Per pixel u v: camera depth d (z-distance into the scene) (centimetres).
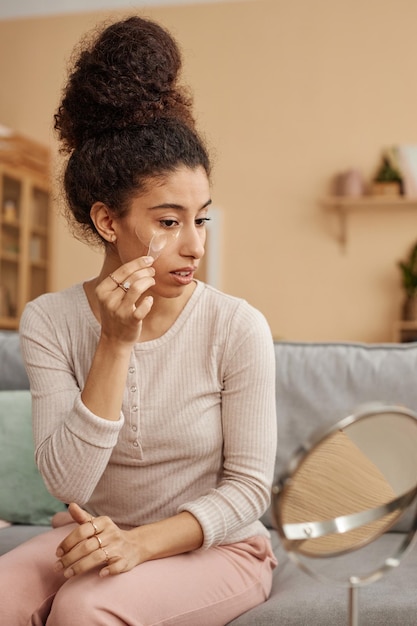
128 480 129
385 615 117
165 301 127
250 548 130
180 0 572
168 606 111
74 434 116
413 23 542
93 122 123
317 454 76
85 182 124
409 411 77
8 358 204
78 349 132
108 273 131
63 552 108
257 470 124
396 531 112
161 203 117
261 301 556
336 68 551
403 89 542
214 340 128
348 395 177
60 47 589
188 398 127
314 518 79
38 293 558
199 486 129
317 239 551
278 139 557
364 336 543
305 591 128
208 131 566
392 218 541
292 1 558
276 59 560
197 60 569
